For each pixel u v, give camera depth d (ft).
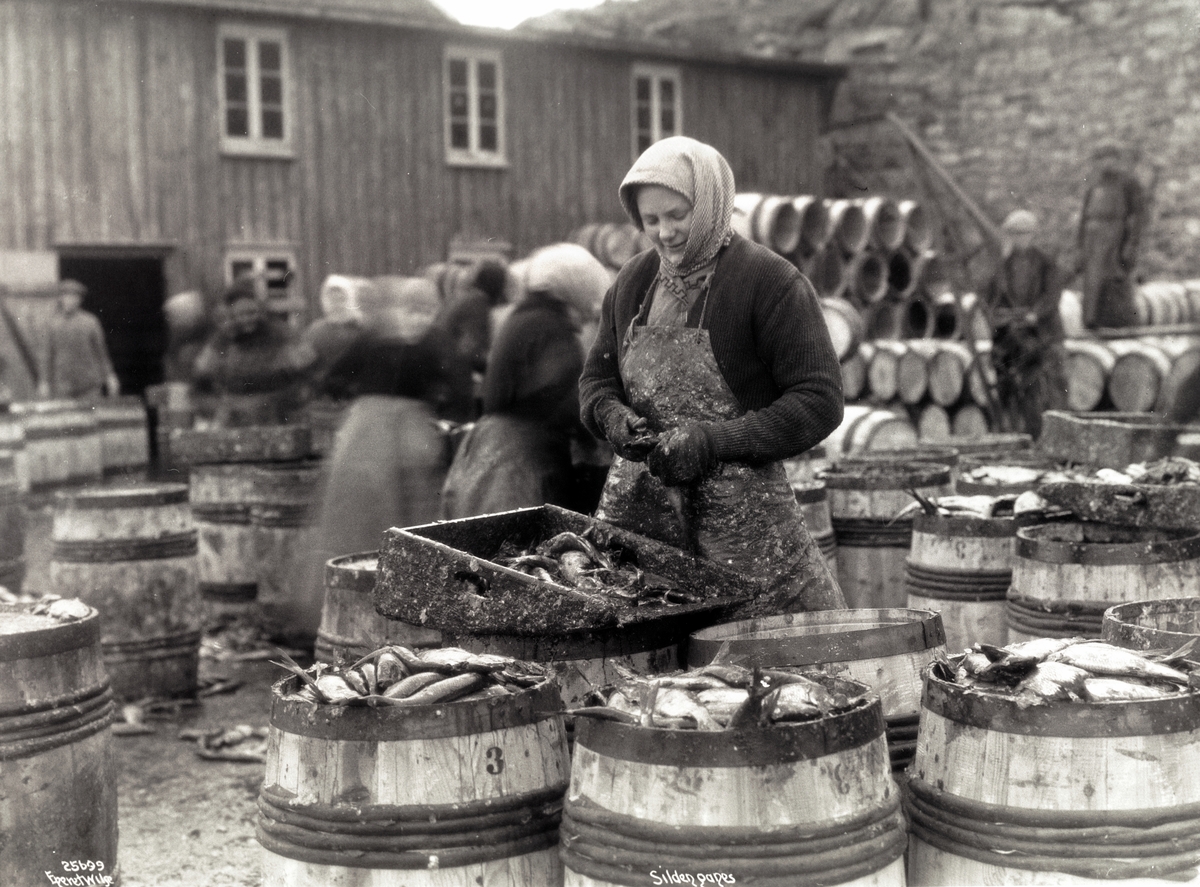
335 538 24.81
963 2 71.31
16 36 57.67
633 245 51.62
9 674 12.38
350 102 63.05
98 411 55.26
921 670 10.75
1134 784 8.86
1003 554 16.26
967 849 9.24
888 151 74.08
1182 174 62.75
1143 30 64.03
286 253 62.08
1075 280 62.39
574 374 21.02
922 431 47.85
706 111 72.74
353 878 9.44
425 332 24.61
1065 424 21.95
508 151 66.80
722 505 12.39
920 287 51.83
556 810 9.88
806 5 78.18
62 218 58.70
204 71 60.49
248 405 35.01
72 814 12.75
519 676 10.37
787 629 11.85
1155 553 13.79
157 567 22.77
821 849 8.55
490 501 20.56
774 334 12.28
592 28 84.07
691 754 8.61
